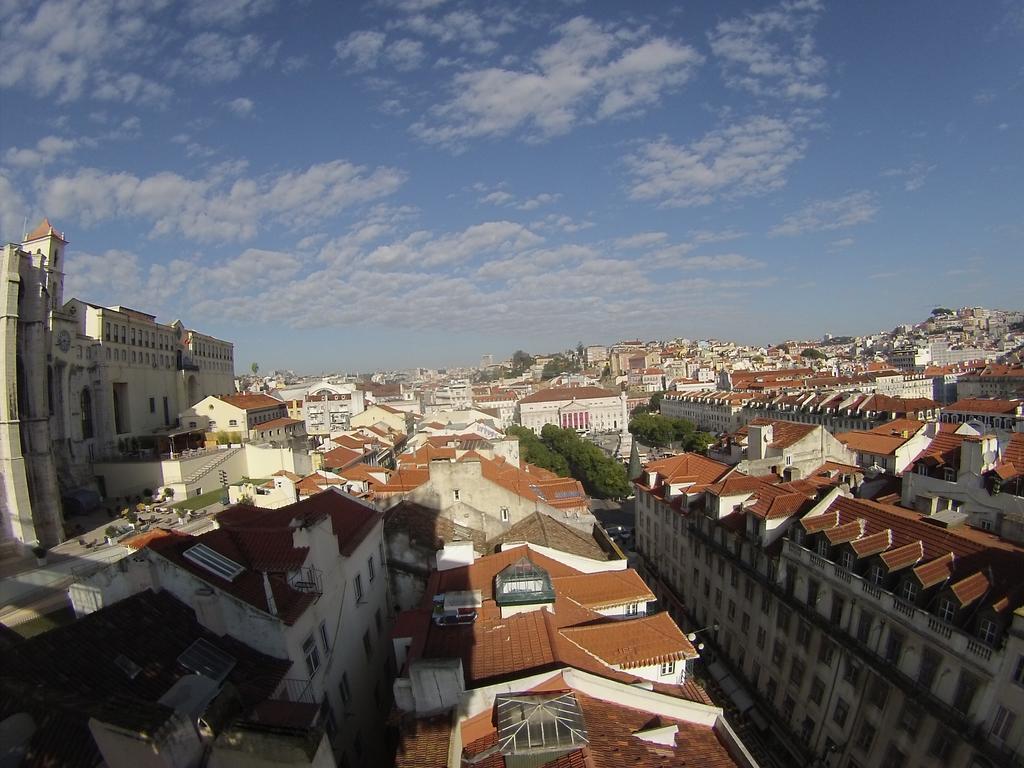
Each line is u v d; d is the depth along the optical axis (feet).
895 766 96.12
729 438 247.29
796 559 125.18
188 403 390.63
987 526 116.06
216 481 296.30
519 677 67.05
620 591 98.27
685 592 182.29
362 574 105.70
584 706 64.44
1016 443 136.77
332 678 85.30
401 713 66.49
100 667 61.26
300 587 80.69
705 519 167.53
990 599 86.22
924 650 92.73
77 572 178.40
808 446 188.75
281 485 196.85
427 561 125.08
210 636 71.46
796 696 123.85
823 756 113.80
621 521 318.65
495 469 166.20
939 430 193.06
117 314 311.27
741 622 147.13
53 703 46.96
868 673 103.14
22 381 211.00
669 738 61.98
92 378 285.64
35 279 216.33
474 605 84.69
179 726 40.65
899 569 101.14
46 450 214.69
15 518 197.16
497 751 58.59
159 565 73.26
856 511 123.85
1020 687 76.33
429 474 148.66
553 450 489.26
